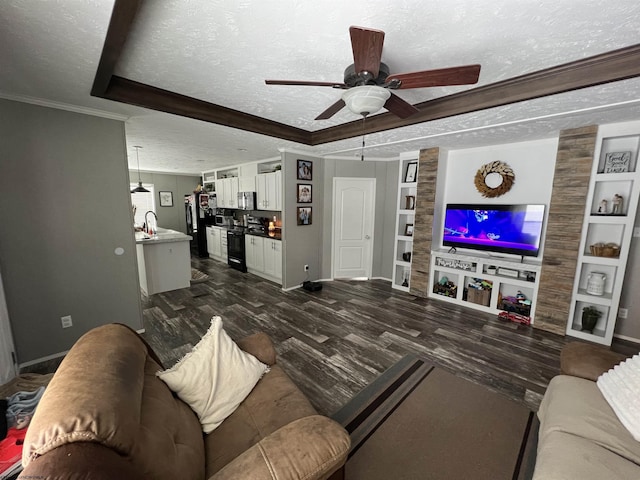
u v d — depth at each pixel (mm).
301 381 2297
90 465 625
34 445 652
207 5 1239
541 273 3270
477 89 2213
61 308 2574
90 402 731
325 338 3025
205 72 1912
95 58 1610
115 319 2902
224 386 1431
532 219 3389
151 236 4609
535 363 2576
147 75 1965
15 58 1604
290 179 4484
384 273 5328
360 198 5148
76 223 2582
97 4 1161
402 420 1895
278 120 3049
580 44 1564
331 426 1097
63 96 2191
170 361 2633
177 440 1049
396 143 3725
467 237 3984
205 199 7270
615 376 1468
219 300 4180
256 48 1612
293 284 4773
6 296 2285
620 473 1043
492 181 3777
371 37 1141
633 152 2799
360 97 1535
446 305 4027
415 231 4387
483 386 2244
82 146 2545
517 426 1846
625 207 2924
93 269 2715
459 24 1378
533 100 2111
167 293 4480
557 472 1071
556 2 1212
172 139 3604
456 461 1597
